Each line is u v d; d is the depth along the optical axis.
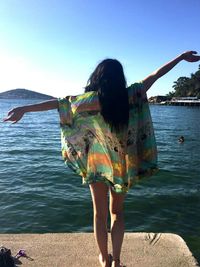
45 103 4.24
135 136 4.27
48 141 33.31
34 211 11.27
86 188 14.10
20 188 14.00
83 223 10.46
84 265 4.79
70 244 5.34
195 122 68.12
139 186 14.36
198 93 174.88
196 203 12.52
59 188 14.09
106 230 4.34
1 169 18.14
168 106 172.50
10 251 4.73
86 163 4.29
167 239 5.47
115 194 4.34
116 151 4.21
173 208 11.93
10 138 35.75
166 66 4.39
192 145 32.00
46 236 5.59
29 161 20.91
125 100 4.14
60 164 19.73
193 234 9.87
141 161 4.38
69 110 4.23
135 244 5.32
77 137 4.29
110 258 4.39
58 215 10.98
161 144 32.25
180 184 15.33
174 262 4.88
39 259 4.93
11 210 11.34
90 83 4.24
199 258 8.35
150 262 4.87
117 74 4.14
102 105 4.13
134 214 11.27
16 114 4.14
